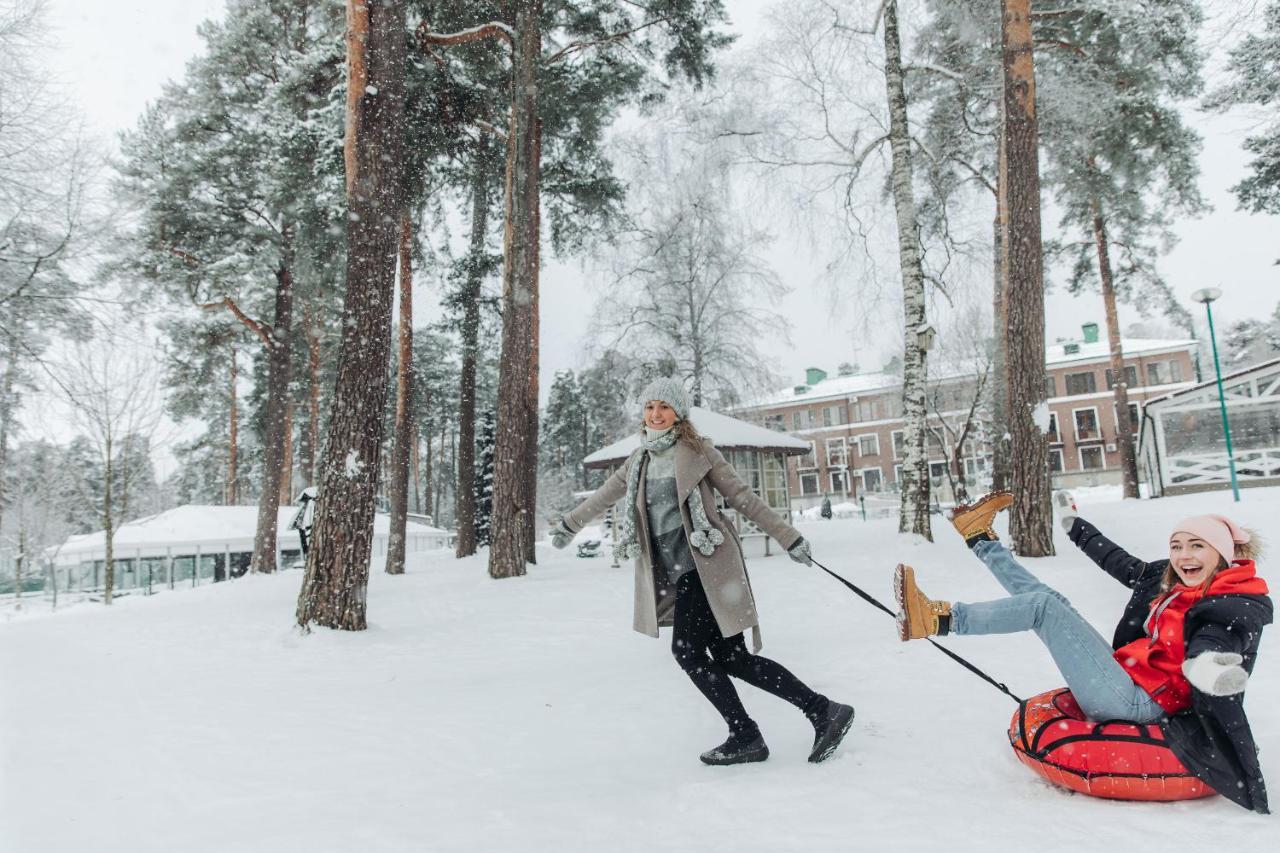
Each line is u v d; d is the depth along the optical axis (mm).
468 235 18984
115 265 20547
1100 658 2605
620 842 2383
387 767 3447
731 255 25750
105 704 5027
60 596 32250
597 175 18125
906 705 4039
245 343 27797
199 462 50062
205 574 33844
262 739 4016
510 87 15359
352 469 8492
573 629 8172
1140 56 15734
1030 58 10859
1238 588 2438
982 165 18828
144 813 2840
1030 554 10453
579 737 3924
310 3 22000
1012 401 10797
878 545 13078
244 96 22375
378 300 8734
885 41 13789
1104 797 2566
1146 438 25891
